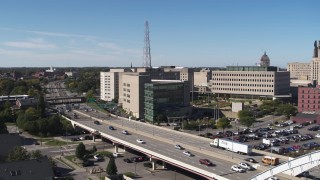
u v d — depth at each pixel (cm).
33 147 18975
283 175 11319
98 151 18025
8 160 13000
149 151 15088
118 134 19338
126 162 15838
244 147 14438
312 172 12162
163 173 14150
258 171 12100
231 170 12212
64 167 15150
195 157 14125
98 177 13750
